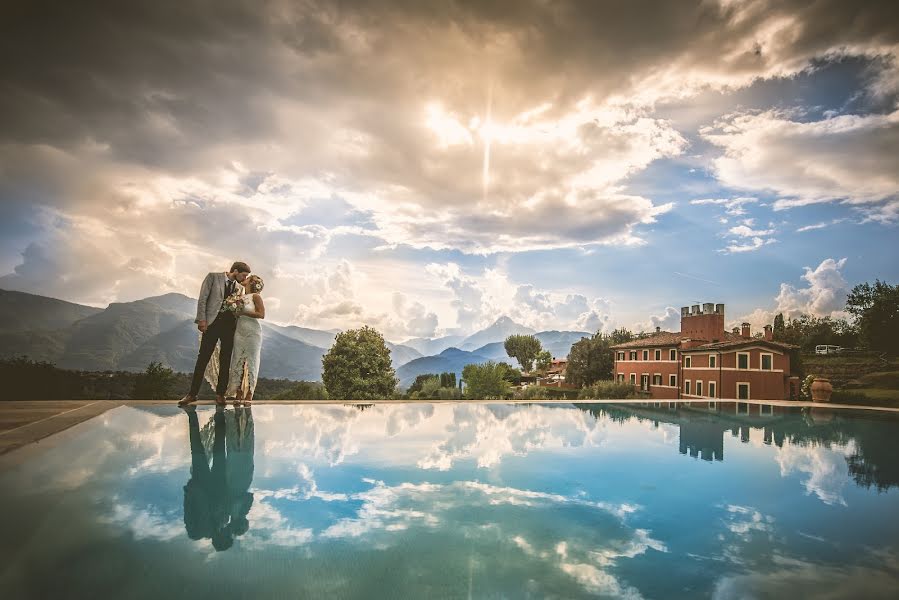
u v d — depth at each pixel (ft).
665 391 136.67
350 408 22.06
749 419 24.16
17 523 5.68
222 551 5.20
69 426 13.30
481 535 6.29
